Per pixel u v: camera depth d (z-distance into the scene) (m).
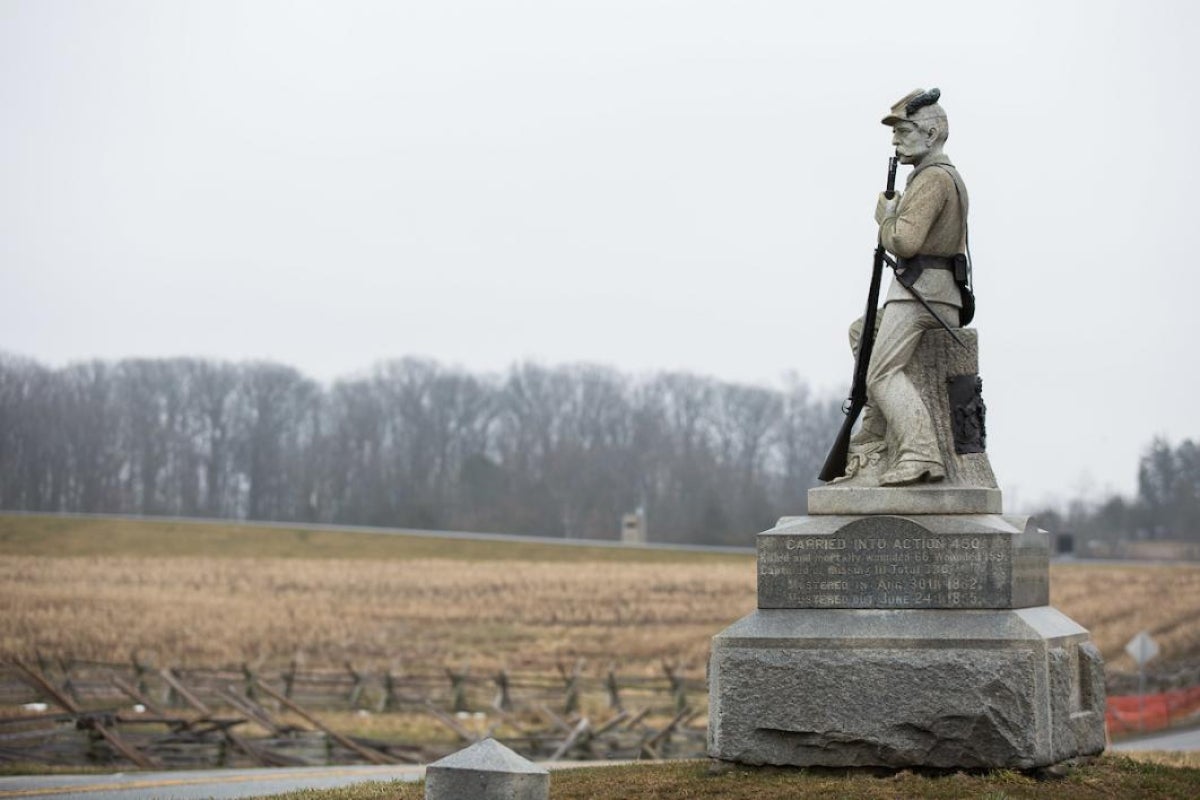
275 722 29.52
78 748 25.98
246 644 51.88
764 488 121.94
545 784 11.62
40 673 39.97
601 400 129.38
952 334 15.19
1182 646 56.84
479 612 62.09
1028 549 14.69
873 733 14.16
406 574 75.69
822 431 125.06
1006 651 13.95
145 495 131.25
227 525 95.81
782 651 14.50
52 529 89.31
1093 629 59.81
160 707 36.16
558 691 40.72
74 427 129.62
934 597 14.30
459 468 128.38
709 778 14.38
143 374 134.25
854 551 14.53
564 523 121.50
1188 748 31.83
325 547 87.94
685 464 121.94
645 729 31.11
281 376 135.88
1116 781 14.00
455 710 38.66
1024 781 13.64
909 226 15.05
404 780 18.36
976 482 15.09
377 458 130.88
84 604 58.94
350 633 55.25
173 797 17.73
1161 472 122.75
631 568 80.56
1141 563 90.56
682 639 55.41
